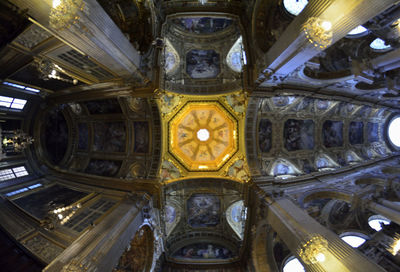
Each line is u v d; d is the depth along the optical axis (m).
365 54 14.13
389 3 5.84
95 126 18.34
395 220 10.24
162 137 16.70
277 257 14.41
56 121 18.06
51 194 15.03
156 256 15.02
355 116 19.77
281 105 16.41
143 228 13.43
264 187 13.87
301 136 17.97
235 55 17.80
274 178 14.97
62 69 11.40
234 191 17.97
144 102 15.02
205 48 17.81
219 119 18.92
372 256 11.80
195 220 19.14
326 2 6.73
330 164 18.08
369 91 15.14
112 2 11.60
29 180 15.98
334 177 15.25
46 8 6.31
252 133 16.39
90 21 7.46
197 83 17.33
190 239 18.89
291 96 15.06
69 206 12.56
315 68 12.71
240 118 16.72
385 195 11.89
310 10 7.48
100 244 8.63
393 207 10.77
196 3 15.09
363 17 6.35
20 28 7.87
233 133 17.83
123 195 14.72
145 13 12.95
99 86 13.59
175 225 18.61
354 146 19.84
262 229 13.23
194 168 18.22
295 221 9.66
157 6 14.42
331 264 7.16
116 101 15.95
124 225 10.48
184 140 19.30
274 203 11.73
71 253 7.92
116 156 17.80
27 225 11.13
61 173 17.67
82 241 8.66
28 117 16.47
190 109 18.16
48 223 11.12
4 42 8.49
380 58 12.04
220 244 18.50
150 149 16.80
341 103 18.11
